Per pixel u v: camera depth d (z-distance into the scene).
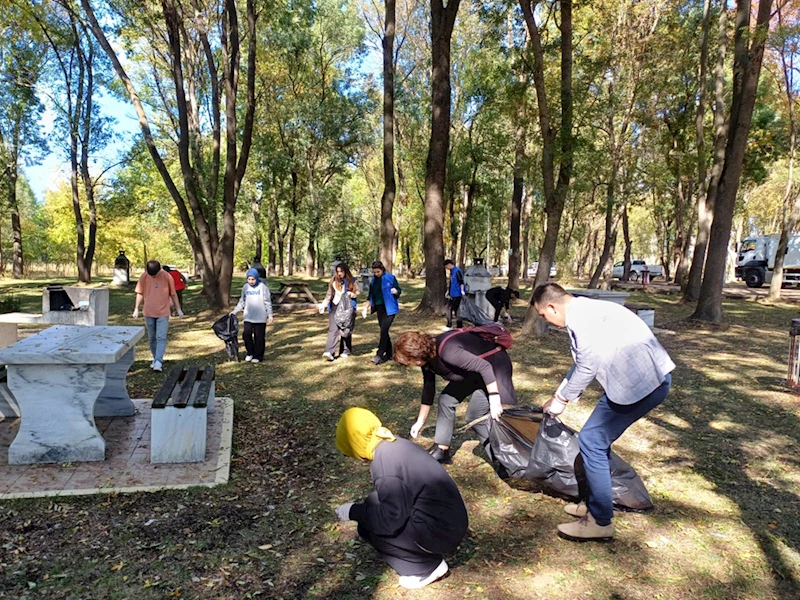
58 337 5.09
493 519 3.70
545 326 11.15
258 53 23.16
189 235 16.47
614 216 27.11
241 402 6.53
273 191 33.97
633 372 3.13
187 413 4.52
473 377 4.14
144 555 3.26
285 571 3.12
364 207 49.09
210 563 3.19
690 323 13.39
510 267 23.27
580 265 49.41
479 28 26.06
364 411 2.85
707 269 13.55
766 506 3.89
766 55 18.50
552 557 3.24
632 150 23.92
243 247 56.22
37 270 37.41
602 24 20.09
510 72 13.14
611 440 3.29
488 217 37.62
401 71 29.39
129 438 5.07
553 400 3.51
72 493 3.92
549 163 10.67
